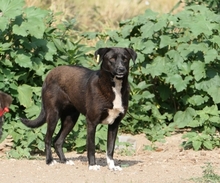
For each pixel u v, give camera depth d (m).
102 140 12.72
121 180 10.05
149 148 13.04
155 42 14.64
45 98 11.55
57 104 11.41
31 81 13.82
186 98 14.32
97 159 12.02
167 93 14.67
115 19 19.91
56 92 11.40
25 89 13.45
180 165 11.30
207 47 14.12
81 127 12.92
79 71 11.28
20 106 13.61
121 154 12.62
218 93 13.91
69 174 10.41
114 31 15.05
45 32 14.18
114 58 10.55
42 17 13.59
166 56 14.48
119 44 14.39
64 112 11.65
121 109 10.77
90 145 10.83
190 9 15.17
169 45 14.34
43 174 10.38
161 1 21.89
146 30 14.36
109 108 10.72
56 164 11.29
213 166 11.12
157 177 10.25
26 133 12.51
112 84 10.65
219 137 13.42
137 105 14.15
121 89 10.70
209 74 14.09
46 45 13.84
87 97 10.88
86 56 14.58
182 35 14.85
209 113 13.75
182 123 13.98
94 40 16.88
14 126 12.61
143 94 14.14
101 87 10.71
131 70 14.52
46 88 11.55
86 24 18.95
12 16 13.14
